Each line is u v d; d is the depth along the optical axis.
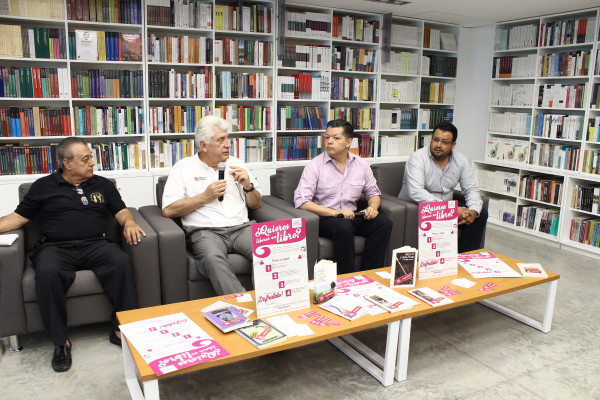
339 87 4.99
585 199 4.13
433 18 5.13
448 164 3.49
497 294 2.25
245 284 2.66
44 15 3.68
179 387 2.04
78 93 3.91
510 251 4.19
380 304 2.02
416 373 2.19
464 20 5.16
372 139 5.29
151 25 4.03
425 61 5.45
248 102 4.91
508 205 4.87
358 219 3.05
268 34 4.53
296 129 4.88
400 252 2.24
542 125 4.66
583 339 2.57
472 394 2.04
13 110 3.71
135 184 4.12
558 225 4.34
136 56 4.03
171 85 4.21
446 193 3.57
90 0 3.80
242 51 4.45
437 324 2.72
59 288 2.17
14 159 3.77
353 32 4.93
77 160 2.39
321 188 3.16
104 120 4.06
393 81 5.58
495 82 5.23
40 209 2.42
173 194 2.67
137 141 4.51
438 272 2.42
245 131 4.61
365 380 2.12
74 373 2.14
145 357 1.55
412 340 2.52
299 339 1.71
